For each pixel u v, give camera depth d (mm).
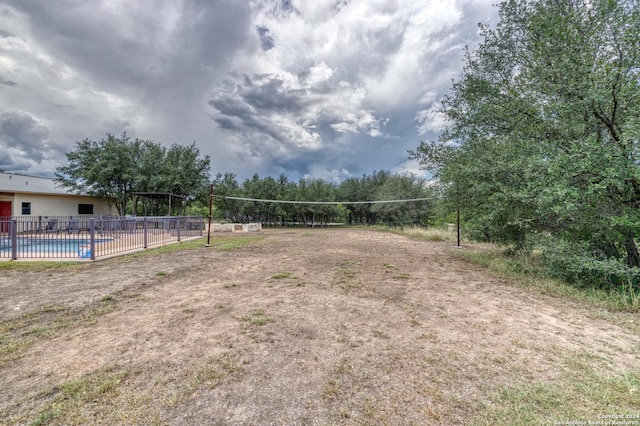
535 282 5633
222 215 30516
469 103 7945
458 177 7691
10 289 5039
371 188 38969
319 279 5961
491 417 1846
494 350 2842
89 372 2363
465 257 9312
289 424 1765
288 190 31188
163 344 2916
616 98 4664
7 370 2393
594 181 4832
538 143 5559
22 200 17672
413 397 2064
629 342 3041
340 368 2475
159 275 6234
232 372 2391
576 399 2047
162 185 20703
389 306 4227
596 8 5258
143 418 1810
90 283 5488
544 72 5602
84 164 19297
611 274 4973
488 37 7625
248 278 6012
